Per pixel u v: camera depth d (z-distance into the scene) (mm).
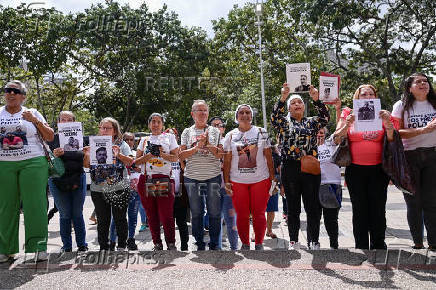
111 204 4625
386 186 4160
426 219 3973
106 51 26500
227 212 5098
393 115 4133
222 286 3178
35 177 4000
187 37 27422
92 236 6910
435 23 21906
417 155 3979
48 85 28375
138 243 6352
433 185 3928
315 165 4312
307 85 4398
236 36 28750
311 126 4418
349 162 4191
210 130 4652
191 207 4781
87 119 32469
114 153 4668
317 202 4355
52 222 8352
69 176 4711
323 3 21406
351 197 4242
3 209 3990
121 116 30156
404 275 3287
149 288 3188
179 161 5184
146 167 4852
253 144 4645
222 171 5004
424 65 23562
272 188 4758
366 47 23672
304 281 3221
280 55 27688
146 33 26641
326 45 24453
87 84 28000
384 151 3873
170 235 4801
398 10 22891
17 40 23734
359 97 4234
